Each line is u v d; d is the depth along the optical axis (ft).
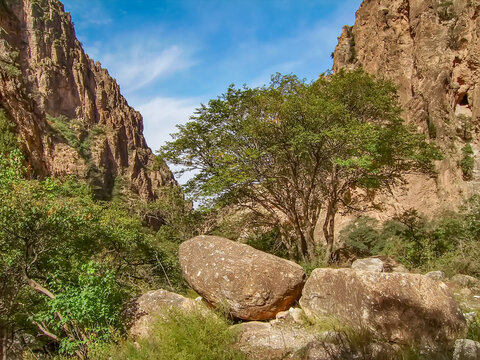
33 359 23.57
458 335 16.21
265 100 55.31
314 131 51.47
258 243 69.92
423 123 99.25
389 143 54.70
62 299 21.72
